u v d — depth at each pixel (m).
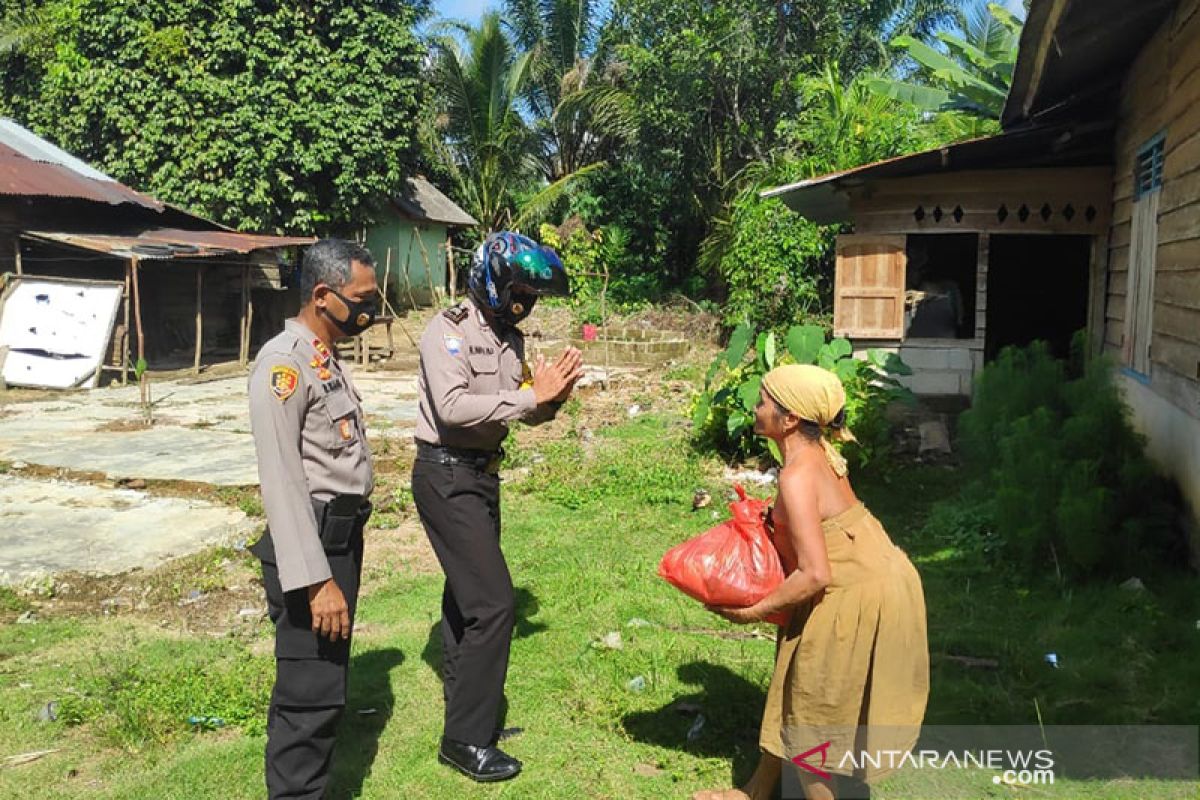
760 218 16.84
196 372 15.87
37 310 14.39
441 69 25.80
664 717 3.96
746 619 2.96
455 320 3.60
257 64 21.12
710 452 8.80
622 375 14.54
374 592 5.54
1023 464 5.93
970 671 4.34
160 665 4.49
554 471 8.34
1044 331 13.00
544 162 28.42
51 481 8.31
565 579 5.61
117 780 3.53
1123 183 8.53
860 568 2.79
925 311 11.09
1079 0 6.23
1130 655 4.47
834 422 2.88
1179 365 6.12
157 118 20.41
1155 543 5.74
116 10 20.16
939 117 17.41
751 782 3.23
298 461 2.94
